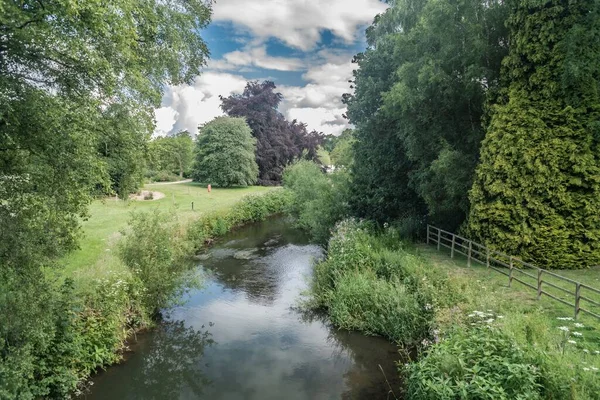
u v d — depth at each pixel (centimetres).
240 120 4459
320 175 2803
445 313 876
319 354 983
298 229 2678
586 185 1062
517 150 1109
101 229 1762
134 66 770
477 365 564
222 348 1028
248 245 2186
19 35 520
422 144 1462
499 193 1154
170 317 1221
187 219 2156
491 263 1191
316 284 1326
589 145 1056
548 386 508
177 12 1184
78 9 529
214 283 1541
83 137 652
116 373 892
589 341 682
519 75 1131
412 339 938
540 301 885
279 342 1057
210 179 4256
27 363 625
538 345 604
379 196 1819
